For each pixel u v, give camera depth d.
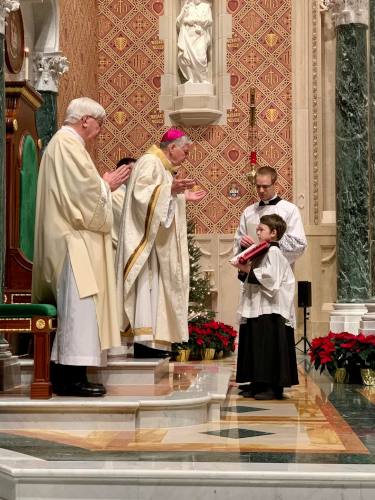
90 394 4.49
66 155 4.61
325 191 11.81
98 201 4.57
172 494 3.15
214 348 9.58
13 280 6.25
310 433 4.24
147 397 4.50
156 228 5.28
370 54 7.94
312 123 11.74
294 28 11.88
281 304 5.80
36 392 4.36
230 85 11.95
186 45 12.01
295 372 6.04
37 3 8.70
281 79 11.90
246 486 3.13
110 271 4.67
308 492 3.12
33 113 7.03
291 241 6.40
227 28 12.02
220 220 11.79
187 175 11.90
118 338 4.61
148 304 5.36
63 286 4.50
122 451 3.64
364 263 9.76
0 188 5.51
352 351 6.93
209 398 4.63
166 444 3.84
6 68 7.52
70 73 10.15
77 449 3.69
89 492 3.17
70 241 4.54
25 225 6.63
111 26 12.30
